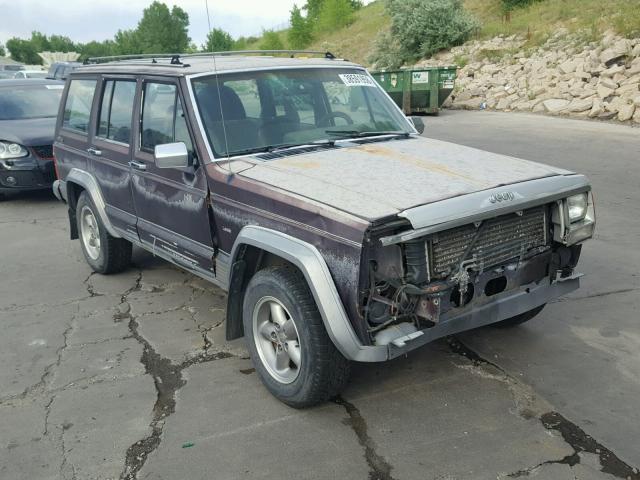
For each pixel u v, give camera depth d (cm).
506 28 2453
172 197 460
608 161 1049
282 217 354
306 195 346
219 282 427
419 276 318
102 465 329
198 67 464
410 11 2723
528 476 302
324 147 434
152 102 486
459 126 1596
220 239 418
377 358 322
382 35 2978
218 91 448
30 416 379
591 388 378
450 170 374
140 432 357
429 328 335
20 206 988
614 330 453
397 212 311
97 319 522
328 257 326
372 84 525
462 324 345
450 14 2633
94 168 581
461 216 319
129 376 424
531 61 2052
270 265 402
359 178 362
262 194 368
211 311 530
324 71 498
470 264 334
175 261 481
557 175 375
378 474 310
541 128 1461
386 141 455
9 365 447
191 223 443
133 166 507
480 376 398
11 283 623
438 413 359
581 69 1770
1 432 364
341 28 4456
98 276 630
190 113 436
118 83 545
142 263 663
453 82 1888
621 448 320
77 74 636
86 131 596
